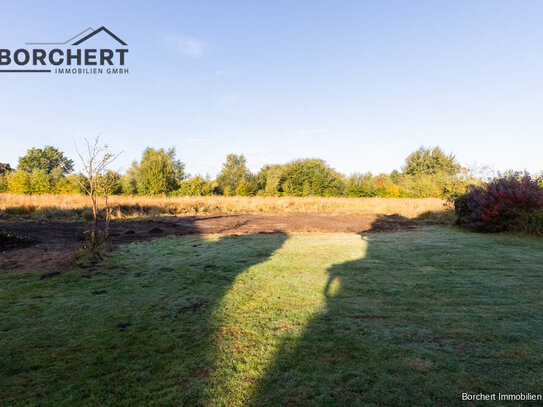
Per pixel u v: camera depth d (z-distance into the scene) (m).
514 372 2.21
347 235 8.98
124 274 4.87
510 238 8.07
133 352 2.61
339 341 2.74
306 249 6.87
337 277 4.75
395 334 2.85
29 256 5.82
